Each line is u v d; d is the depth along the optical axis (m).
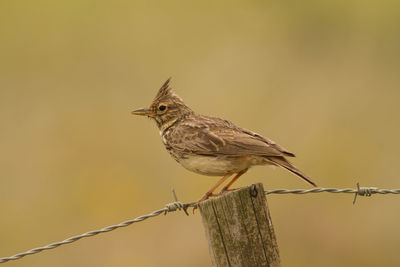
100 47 20.08
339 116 17.41
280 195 15.36
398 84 18.88
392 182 16.16
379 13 21.70
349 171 16.14
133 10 21.41
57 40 20.34
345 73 19.20
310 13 21.52
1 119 17.80
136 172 16.44
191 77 18.77
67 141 17.19
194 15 21.23
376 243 15.05
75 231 15.52
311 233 15.15
